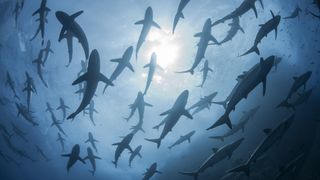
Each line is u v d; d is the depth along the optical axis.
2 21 18.53
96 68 4.86
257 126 15.84
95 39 18.31
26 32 18.53
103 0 16.16
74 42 18.23
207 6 17.31
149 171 9.19
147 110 22.02
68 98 22.83
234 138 16.47
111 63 19.56
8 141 18.73
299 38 15.55
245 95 5.08
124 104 22.41
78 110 4.91
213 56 18.94
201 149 18.05
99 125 24.75
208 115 19.14
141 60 19.45
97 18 17.17
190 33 18.42
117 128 24.39
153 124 22.56
